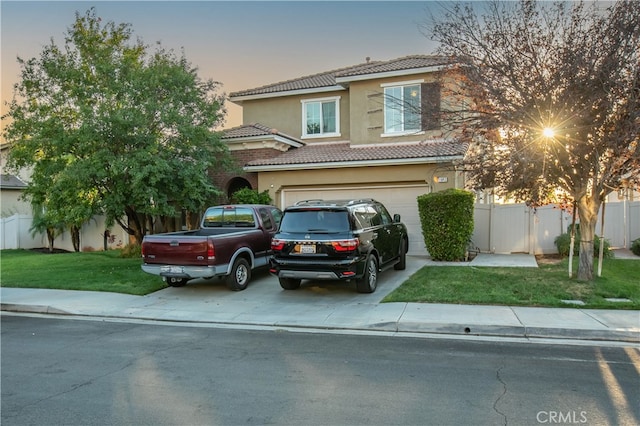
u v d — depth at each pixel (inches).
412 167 601.6
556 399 181.8
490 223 599.5
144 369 226.8
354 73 705.6
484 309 326.3
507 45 366.0
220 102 656.4
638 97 310.0
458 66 392.8
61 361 241.9
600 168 360.8
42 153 562.9
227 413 173.2
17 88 580.4
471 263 508.7
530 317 302.0
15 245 904.9
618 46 323.0
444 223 525.7
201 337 289.7
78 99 573.9
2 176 966.4
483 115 371.2
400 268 489.4
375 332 295.4
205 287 447.5
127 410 177.3
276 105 836.6
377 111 700.0
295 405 179.8
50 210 617.6
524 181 358.3
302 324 313.1
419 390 193.5
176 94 594.2
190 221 735.1
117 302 389.4
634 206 609.9
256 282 465.4
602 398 182.4
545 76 348.8
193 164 601.0
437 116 404.2
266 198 647.1
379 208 459.5
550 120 332.5
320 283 446.3
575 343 262.4
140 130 542.6
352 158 625.0
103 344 275.4
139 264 575.5
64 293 425.4
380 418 167.0
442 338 278.5
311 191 665.0
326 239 363.6
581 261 394.9
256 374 217.0
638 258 519.5
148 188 531.8
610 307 321.1
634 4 322.7
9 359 246.5
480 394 187.9
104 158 520.4
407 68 669.3
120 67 592.7
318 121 807.7
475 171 375.9
